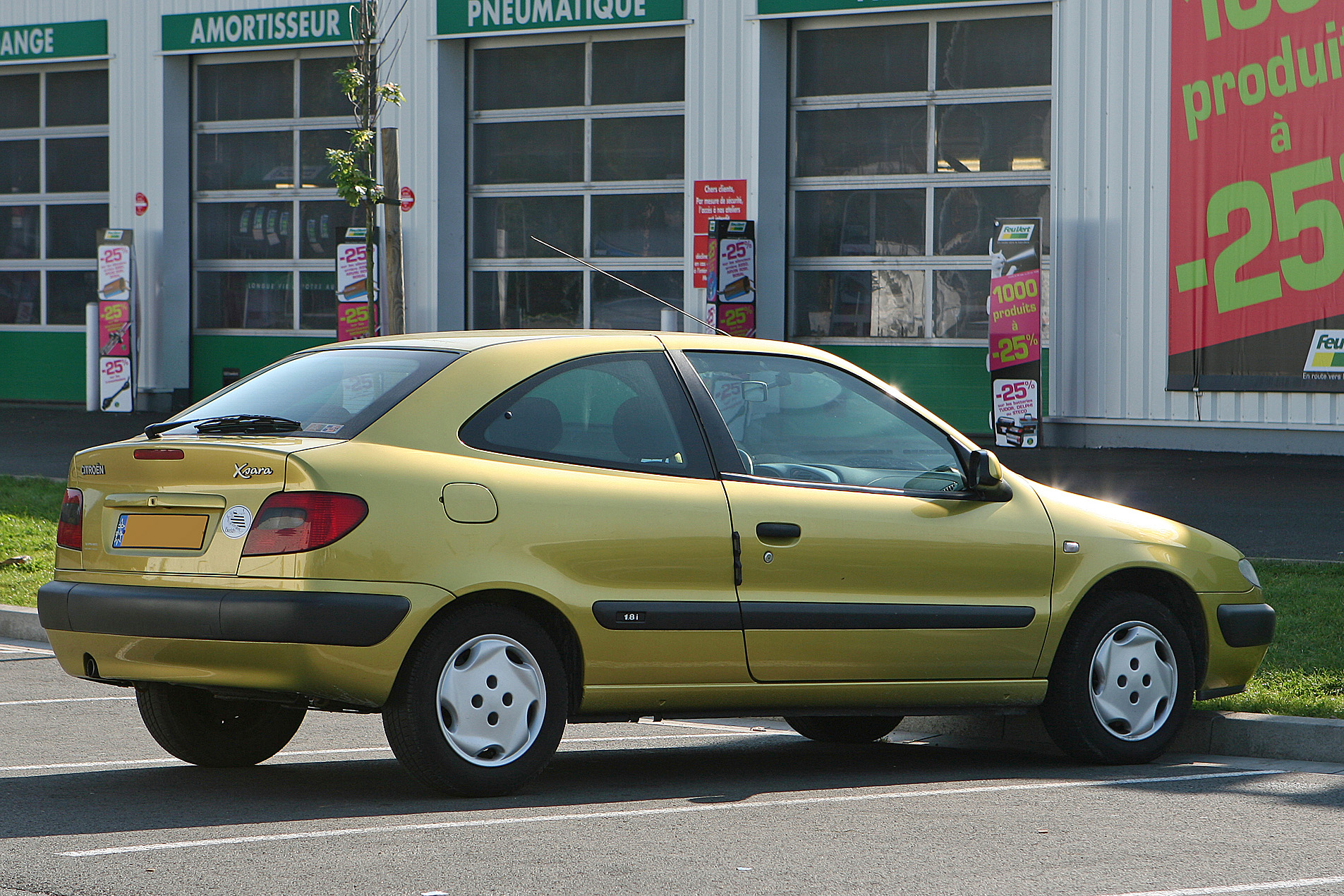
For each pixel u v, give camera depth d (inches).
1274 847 335.3
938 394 1401.3
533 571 370.6
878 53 1401.3
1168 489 1002.1
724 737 502.9
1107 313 1274.6
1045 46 1334.9
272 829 346.0
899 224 1406.3
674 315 1453.0
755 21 1408.7
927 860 321.4
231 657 354.6
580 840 337.1
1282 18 1197.7
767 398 414.3
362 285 1531.7
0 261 1796.3
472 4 1509.6
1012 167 1358.3
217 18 1635.1
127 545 376.2
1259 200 1213.7
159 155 1674.5
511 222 1546.5
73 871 307.6
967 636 418.0
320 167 1641.2
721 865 315.6
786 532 397.7
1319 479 1053.2
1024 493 436.1
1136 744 440.5
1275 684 505.4
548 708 376.5
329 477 354.0
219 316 1700.3
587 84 1507.1
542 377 386.3
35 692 556.4
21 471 1149.7
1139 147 1258.6
